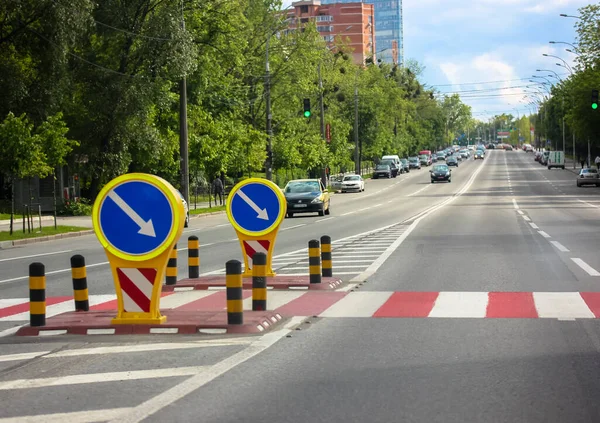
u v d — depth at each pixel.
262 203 15.39
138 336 9.84
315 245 14.37
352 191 80.94
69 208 49.31
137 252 9.99
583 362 8.13
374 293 13.56
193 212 48.25
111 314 11.02
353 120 109.44
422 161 157.25
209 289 14.69
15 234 33.38
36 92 40.59
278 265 18.39
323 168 84.88
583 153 120.62
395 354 8.63
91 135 49.12
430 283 14.68
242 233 15.42
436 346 9.03
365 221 36.59
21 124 33.41
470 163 158.12
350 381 7.42
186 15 53.19
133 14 46.81
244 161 61.03
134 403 6.70
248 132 62.75
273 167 71.69
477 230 28.53
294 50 72.50
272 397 6.86
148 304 10.11
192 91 55.50
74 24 39.47
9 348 9.43
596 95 58.22
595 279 14.88
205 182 68.44
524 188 76.06
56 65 40.28
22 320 11.72
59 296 14.28
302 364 8.18
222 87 62.41
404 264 18.02
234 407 6.54
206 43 56.16
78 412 6.45
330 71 96.62
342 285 14.69
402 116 139.88
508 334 9.71
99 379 7.62
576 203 50.03
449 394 6.89
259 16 70.00
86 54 47.22
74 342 9.58
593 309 11.55
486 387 7.12
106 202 10.03
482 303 12.22
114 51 47.66
